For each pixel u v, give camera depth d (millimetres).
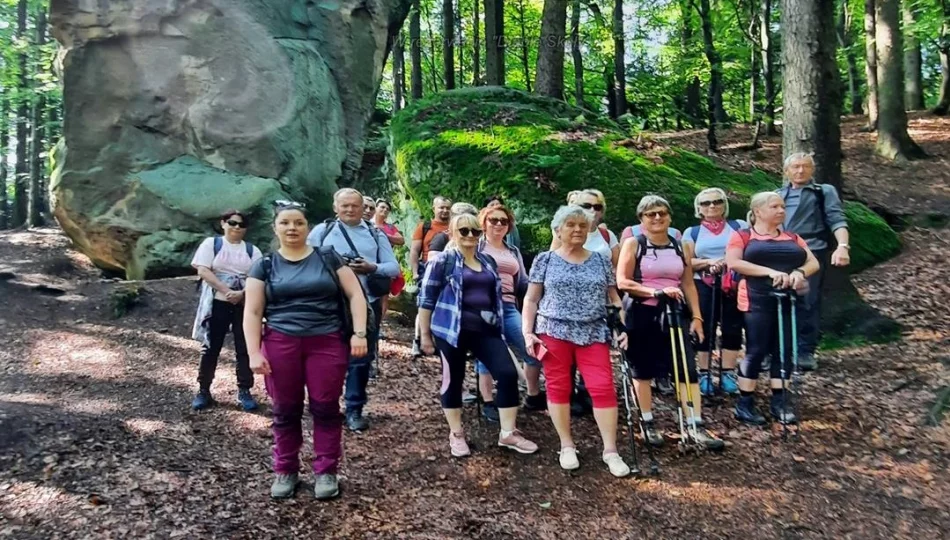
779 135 15508
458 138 8289
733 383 5324
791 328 4664
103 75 9352
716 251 5309
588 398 5098
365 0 11516
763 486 3895
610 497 3830
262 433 4703
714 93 13938
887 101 13625
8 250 11859
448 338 4234
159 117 9523
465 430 4812
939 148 13945
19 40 16312
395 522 3553
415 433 4773
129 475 3906
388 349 6926
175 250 9141
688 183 7992
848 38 18828
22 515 3422
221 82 9695
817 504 3689
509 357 4391
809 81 7082
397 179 8914
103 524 3379
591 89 23656
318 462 3783
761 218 4711
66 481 3793
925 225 10281
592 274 4191
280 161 9789
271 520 3518
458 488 3955
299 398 3756
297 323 3674
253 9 10156
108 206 9273
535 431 4770
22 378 5750
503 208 4934
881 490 3785
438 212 6512
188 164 9555
